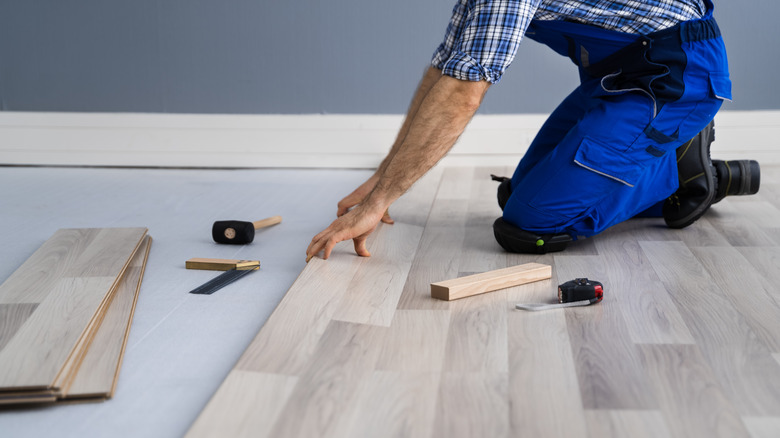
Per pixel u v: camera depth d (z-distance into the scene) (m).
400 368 1.46
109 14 4.03
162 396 1.42
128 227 2.65
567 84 3.92
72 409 1.37
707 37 2.14
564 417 1.26
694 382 1.39
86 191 3.50
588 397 1.33
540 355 1.52
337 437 1.21
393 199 2.07
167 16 4.02
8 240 2.59
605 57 2.22
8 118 4.18
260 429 1.23
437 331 1.65
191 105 4.12
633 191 2.38
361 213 2.10
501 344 1.58
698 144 2.46
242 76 4.07
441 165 4.04
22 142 4.21
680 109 2.17
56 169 4.12
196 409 1.37
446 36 2.29
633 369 1.44
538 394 1.35
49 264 2.08
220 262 2.21
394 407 1.30
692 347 1.54
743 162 2.58
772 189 3.18
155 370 1.53
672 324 1.68
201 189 3.54
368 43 3.97
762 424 1.23
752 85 3.84
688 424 1.24
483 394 1.35
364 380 1.41
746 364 1.46
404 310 1.79
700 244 2.36
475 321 1.71
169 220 2.89
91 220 2.90
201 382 1.48
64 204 3.20
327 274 2.06
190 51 4.05
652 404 1.30
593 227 2.31
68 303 1.76
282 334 1.63
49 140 4.20
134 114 4.14
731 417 1.26
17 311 1.71
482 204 3.03
